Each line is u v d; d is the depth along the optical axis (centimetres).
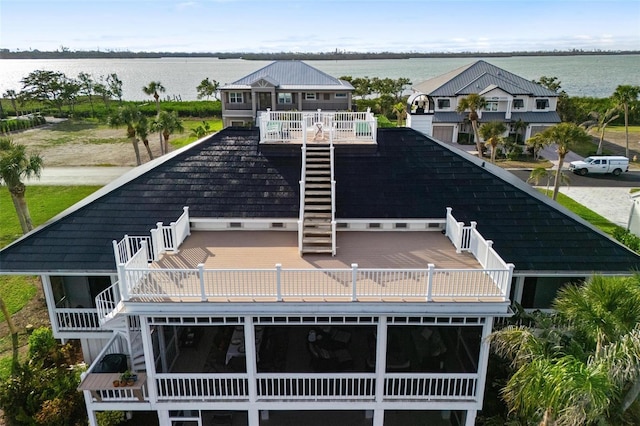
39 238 1616
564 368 920
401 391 1459
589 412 916
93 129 8025
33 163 2623
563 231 1642
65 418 1523
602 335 1005
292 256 1548
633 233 2978
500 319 1512
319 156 1886
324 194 1739
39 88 9975
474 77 6231
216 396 1378
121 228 1656
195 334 1711
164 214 1705
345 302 1245
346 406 1382
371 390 1372
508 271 1230
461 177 1820
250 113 5756
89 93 11269
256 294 1284
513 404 1192
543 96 5803
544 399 928
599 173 4681
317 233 1606
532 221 1677
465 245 1592
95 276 1650
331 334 1678
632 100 5278
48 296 1608
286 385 1481
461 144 5891
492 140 4731
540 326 1222
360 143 1900
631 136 6731
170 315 1264
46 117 9569
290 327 1792
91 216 1688
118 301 1581
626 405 1026
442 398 1375
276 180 1811
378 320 1283
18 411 1552
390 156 1892
